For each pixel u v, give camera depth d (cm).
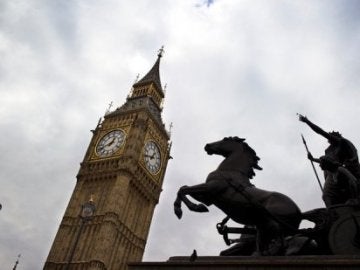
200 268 923
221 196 1091
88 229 7281
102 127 8919
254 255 1027
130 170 7806
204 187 1093
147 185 8362
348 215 966
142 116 8706
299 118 1291
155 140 8881
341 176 1117
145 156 8412
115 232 7206
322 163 1165
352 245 927
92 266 6600
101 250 6794
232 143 1218
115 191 7456
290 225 1012
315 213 1044
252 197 1059
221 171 1145
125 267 7306
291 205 1033
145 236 8000
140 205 8138
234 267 892
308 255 975
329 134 1233
